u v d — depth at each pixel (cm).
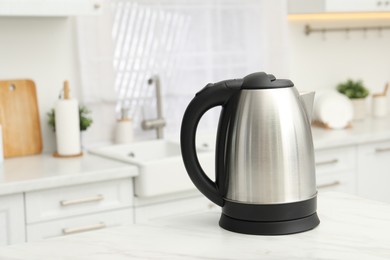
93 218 236
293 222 124
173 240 122
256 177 123
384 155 322
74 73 291
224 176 127
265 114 122
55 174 229
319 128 335
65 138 267
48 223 227
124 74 302
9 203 219
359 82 369
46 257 114
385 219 133
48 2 243
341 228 127
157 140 303
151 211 248
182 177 248
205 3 318
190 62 319
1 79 275
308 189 126
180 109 320
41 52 283
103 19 291
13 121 275
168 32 310
